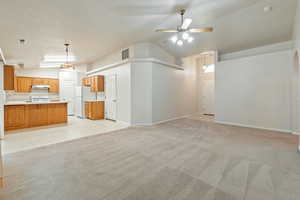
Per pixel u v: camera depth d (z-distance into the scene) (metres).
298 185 1.78
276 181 1.87
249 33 4.38
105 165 2.31
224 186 1.77
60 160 2.48
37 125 5.09
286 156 2.63
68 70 8.34
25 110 4.83
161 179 1.93
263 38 4.68
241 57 5.73
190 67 7.77
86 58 6.91
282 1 2.94
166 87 6.02
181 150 2.93
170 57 6.27
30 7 2.88
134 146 3.15
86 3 2.85
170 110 6.27
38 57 6.32
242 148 3.02
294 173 2.05
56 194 1.64
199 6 3.08
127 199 1.56
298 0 2.83
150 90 5.29
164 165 2.31
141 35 4.54
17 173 2.08
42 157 2.60
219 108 5.77
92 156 2.64
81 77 8.40
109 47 5.48
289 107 4.27
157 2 2.91
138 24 3.79
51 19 3.36
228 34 4.45
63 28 3.83
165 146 3.15
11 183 1.84
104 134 4.11
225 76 5.59
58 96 8.62
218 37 4.66
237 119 5.30
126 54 5.54
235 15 3.44
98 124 5.48
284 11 3.28
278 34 4.39
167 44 5.36
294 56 3.99
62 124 5.49
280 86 4.43
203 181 1.88
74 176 2.00
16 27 3.66
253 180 1.89
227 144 3.27
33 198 1.58
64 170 2.16
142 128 4.82
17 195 1.62
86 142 3.42
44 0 2.69
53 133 4.23
